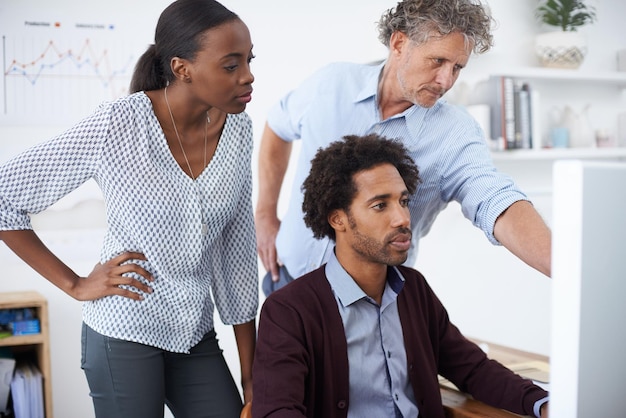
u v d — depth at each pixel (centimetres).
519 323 411
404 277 169
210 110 167
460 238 393
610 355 94
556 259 91
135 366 166
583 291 90
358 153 159
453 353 171
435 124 189
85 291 164
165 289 166
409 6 172
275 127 226
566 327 91
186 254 166
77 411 331
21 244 162
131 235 163
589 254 90
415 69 174
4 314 295
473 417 157
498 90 360
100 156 157
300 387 150
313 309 157
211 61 152
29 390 288
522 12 389
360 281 161
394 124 190
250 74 156
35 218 321
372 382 159
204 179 167
